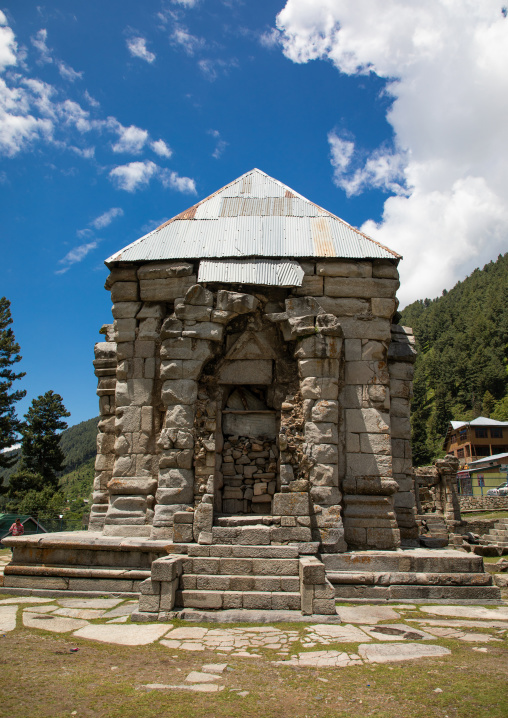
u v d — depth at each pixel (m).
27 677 5.47
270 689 5.19
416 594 9.38
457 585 9.51
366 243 12.53
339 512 10.41
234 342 12.18
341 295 12.09
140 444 11.85
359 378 11.80
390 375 13.52
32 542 10.20
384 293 12.12
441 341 115.81
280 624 7.69
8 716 4.53
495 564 13.70
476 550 17.17
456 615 8.32
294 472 10.82
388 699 4.95
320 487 10.53
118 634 7.12
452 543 19.66
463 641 6.82
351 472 11.34
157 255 12.26
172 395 11.30
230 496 11.73
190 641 6.79
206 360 11.70
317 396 11.03
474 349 100.88
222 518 10.38
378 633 7.20
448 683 5.31
